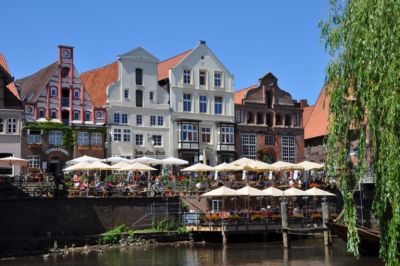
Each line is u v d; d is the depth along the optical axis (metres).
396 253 18.55
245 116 69.31
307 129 79.31
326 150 20.91
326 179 21.86
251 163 52.06
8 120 55.12
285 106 72.12
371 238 35.56
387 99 18.05
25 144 55.59
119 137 60.53
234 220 45.69
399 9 18.52
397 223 17.94
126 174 56.19
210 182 52.28
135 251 40.91
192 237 46.97
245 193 44.91
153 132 62.81
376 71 18.70
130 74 62.19
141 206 48.09
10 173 54.41
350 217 20.52
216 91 67.62
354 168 20.55
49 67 61.97
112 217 46.66
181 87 65.38
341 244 44.66
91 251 40.97
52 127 56.75
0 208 42.25
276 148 70.81
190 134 65.19
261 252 40.16
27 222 43.19
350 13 20.59
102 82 65.25
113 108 60.50
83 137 58.44
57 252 40.53
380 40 18.77
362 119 19.89
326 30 21.44
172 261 36.09
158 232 46.16
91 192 46.91
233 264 34.84
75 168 45.72
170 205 49.34
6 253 39.69
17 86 60.38
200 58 67.12
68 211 44.91
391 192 18.11
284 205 43.44
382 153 18.33
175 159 53.94
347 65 20.27
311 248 42.28
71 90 58.53
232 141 67.69
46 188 45.03
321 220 48.50
